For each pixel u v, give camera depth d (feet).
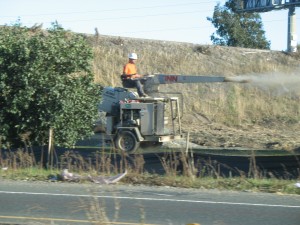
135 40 255.91
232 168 88.07
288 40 261.85
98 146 130.31
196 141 161.38
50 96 92.94
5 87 92.63
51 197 65.10
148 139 134.10
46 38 94.53
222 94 219.41
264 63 245.65
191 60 245.86
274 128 201.46
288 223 53.98
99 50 239.09
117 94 135.85
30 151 95.61
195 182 76.95
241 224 53.36
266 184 75.72
